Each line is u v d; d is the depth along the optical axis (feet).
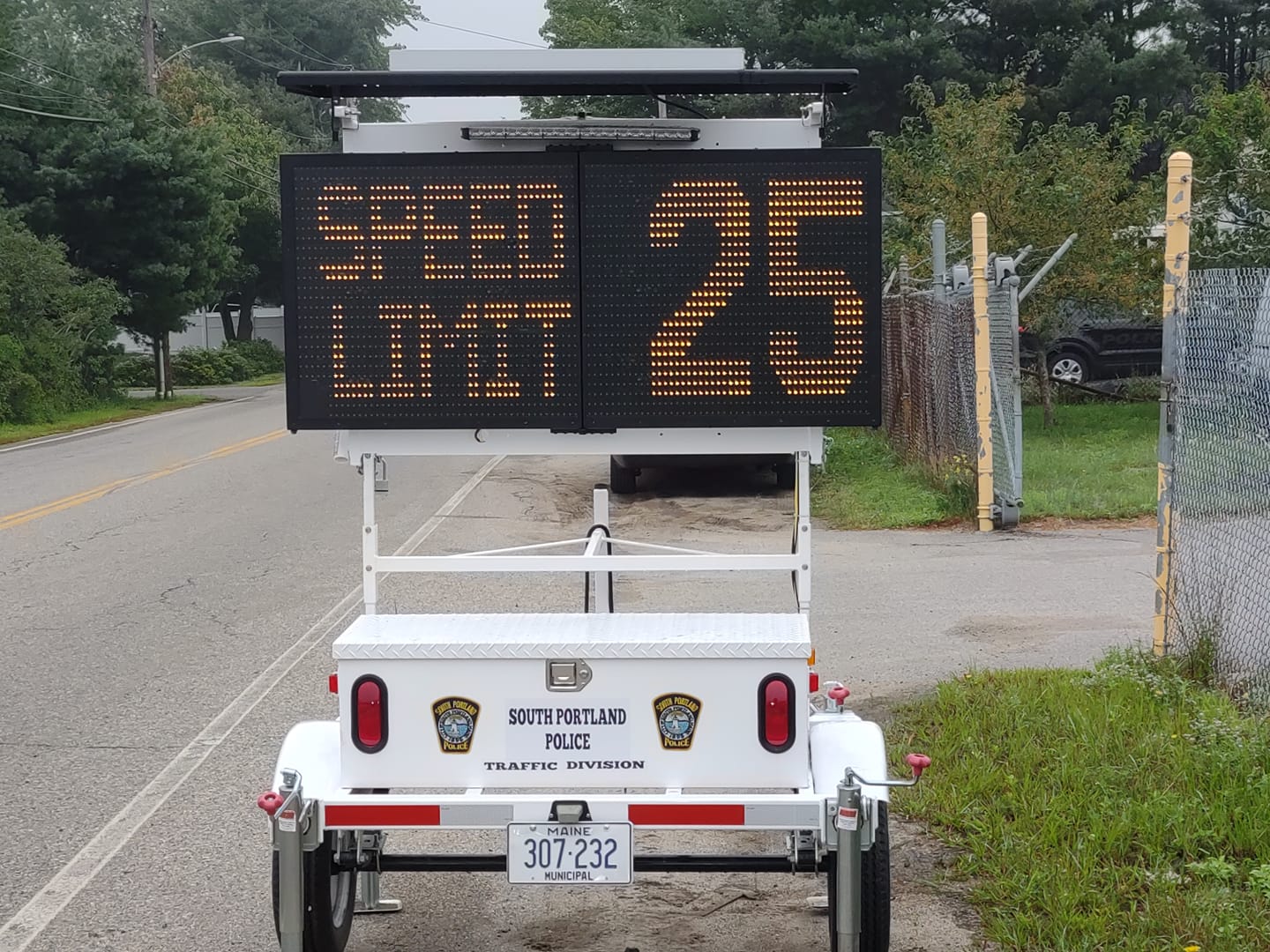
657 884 17.58
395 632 13.74
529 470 63.36
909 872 17.07
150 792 21.04
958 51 122.52
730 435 16.10
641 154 15.72
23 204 122.62
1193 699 22.11
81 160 122.11
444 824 12.82
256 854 18.56
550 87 15.81
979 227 42.06
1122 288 62.90
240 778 21.66
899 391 58.49
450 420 16.01
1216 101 58.90
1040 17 122.62
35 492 58.49
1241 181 58.18
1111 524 42.80
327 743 13.99
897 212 69.10
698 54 16.08
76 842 19.06
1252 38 139.23
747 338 15.87
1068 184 62.64
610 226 15.80
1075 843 16.90
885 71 119.96
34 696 26.55
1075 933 14.66
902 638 29.17
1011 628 29.73
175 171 128.67
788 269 15.79
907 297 56.18
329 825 12.89
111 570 39.93
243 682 27.43
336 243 15.92
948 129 65.00
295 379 16.05
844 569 37.04
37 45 127.03
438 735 13.28
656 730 13.20
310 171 15.87
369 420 16.02
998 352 44.01
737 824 12.75
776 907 16.76
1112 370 79.15
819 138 16.07
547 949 15.61
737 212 15.76
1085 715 21.34
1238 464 24.45
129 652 30.01
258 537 45.55
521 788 13.28
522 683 13.21
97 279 121.60
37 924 16.40
